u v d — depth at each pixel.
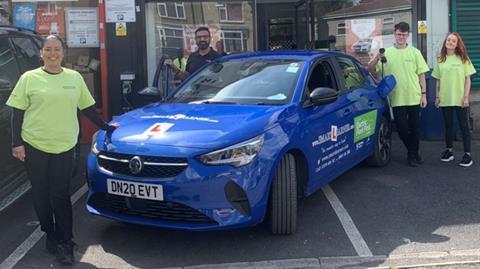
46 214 4.21
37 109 3.95
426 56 9.03
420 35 8.99
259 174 4.09
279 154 4.25
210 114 4.54
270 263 4.06
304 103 4.83
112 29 8.64
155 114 4.71
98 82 8.88
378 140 6.57
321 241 4.46
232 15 9.24
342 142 5.41
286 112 4.55
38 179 4.10
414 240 4.46
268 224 4.61
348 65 6.14
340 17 9.38
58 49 3.94
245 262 4.09
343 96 5.57
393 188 5.92
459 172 6.54
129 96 8.62
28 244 4.55
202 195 3.96
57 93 3.96
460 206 5.30
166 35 9.04
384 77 6.70
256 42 9.37
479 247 4.30
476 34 9.14
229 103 4.91
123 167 4.20
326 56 5.66
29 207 5.52
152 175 4.07
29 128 3.98
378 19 9.31
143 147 4.12
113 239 4.60
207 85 5.38
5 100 4.82
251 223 4.09
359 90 6.06
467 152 6.80
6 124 4.79
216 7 9.17
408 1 9.02
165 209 4.07
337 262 4.06
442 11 9.01
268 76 5.18
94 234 4.72
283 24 9.84
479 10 9.09
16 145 3.99
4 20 8.70
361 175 6.45
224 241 4.48
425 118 8.52
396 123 6.83
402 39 6.70
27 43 5.59
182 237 4.60
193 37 9.16
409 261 4.06
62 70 4.06
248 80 5.21
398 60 6.70
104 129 4.44
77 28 8.77
